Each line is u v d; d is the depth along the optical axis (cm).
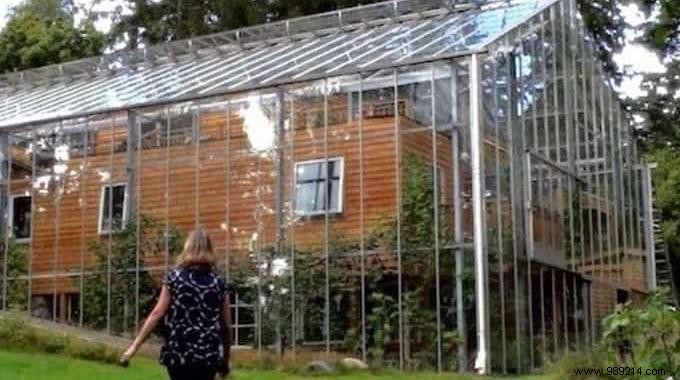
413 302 1830
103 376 1284
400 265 1859
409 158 1912
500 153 1950
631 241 2675
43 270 2300
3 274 2341
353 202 1975
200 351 735
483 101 1912
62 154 2344
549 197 2158
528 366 1889
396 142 1936
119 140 2283
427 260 1839
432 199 1864
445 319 1800
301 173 2050
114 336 1948
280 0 3666
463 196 1842
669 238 3741
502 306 1841
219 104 2183
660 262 3120
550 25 2306
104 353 1507
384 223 1916
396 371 1670
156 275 2142
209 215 2131
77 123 2341
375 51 2155
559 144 2252
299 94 2089
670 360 691
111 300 2166
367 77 2012
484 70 1945
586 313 2291
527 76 2134
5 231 2369
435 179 1870
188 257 756
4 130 2412
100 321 2164
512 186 1970
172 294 745
